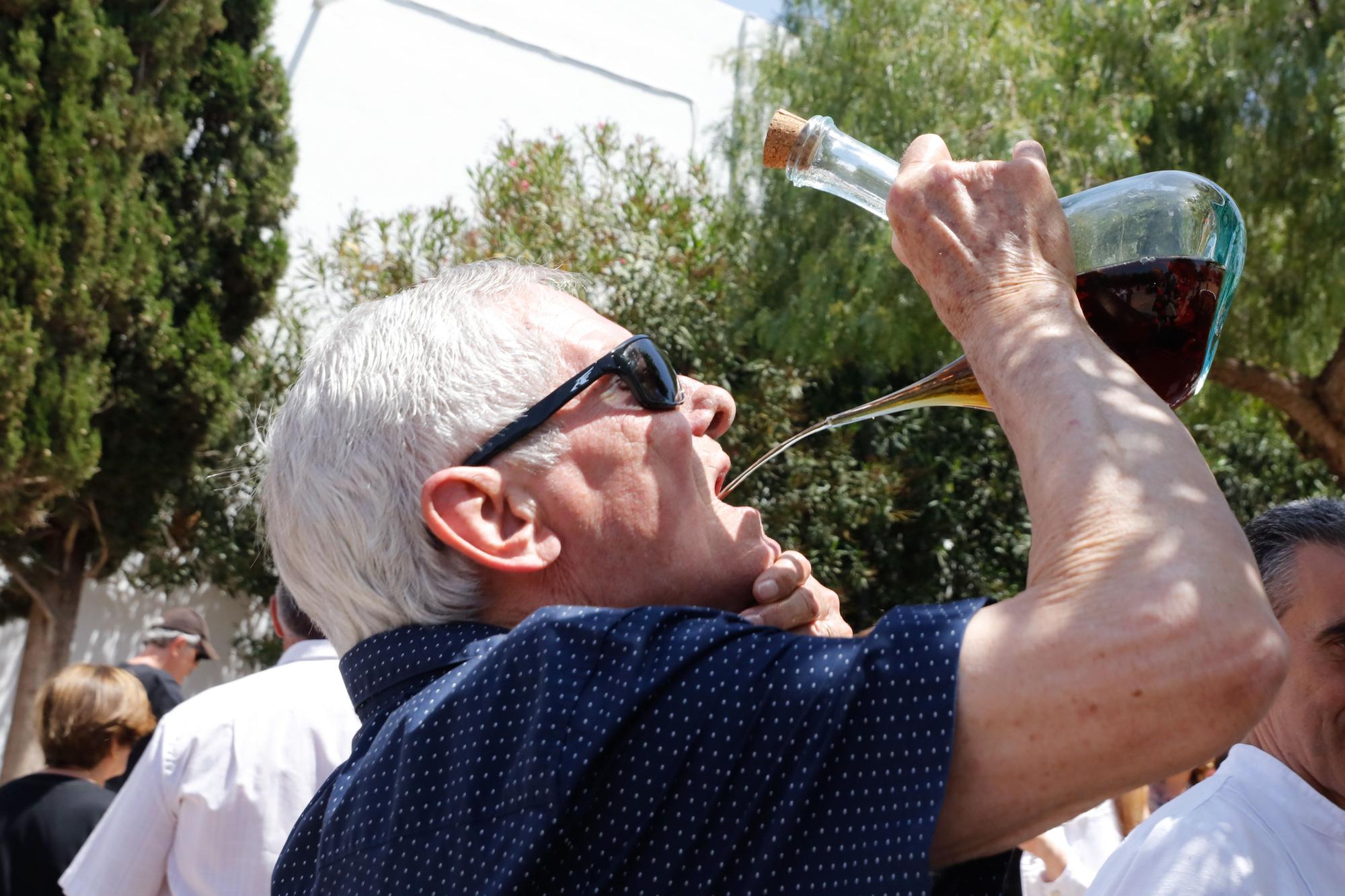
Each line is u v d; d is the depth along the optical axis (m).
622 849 0.86
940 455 8.44
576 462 1.09
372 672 1.08
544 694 0.91
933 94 6.72
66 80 6.69
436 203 9.91
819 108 7.16
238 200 7.80
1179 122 6.55
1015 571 8.58
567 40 10.54
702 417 1.27
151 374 7.28
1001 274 1.01
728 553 1.15
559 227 8.23
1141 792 3.16
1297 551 1.71
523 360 1.11
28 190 6.53
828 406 8.20
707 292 8.12
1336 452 6.85
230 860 2.36
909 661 0.87
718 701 0.89
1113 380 0.94
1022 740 0.82
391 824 0.94
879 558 8.30
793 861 0.84
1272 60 6.21
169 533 8.32
